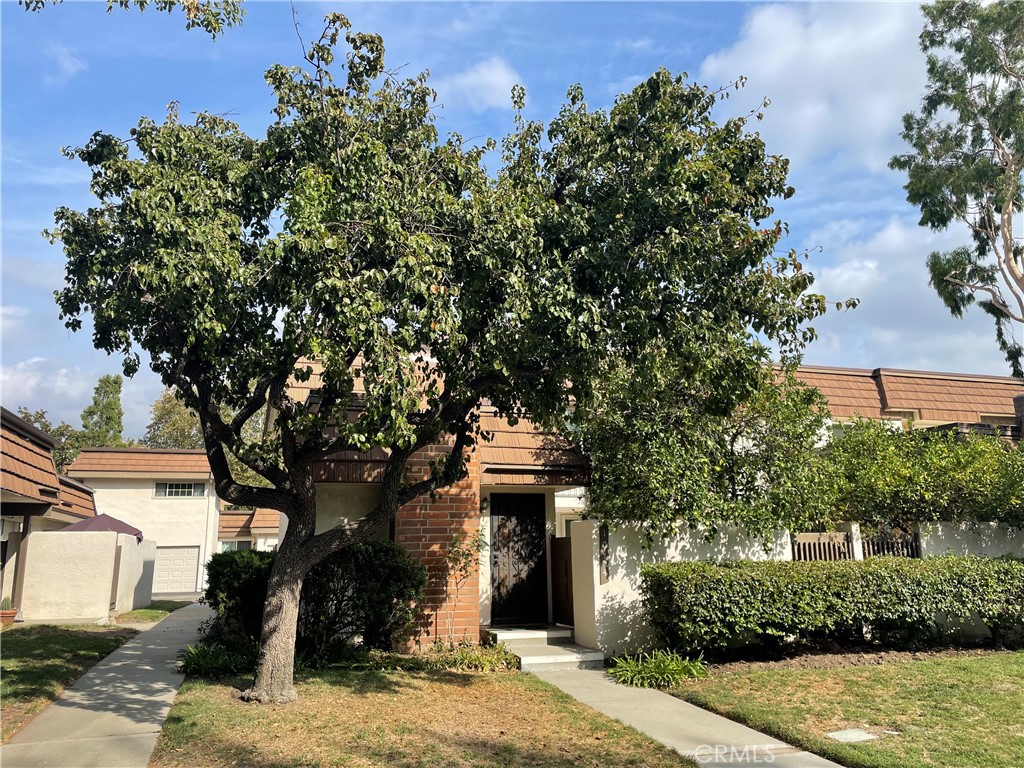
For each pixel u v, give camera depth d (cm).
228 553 1188
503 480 1227
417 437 844
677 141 777
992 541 1315
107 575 1675
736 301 861
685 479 1055
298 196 679
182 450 3042
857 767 609
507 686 905
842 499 1304
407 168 852
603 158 843
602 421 1129
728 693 856
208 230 715
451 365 798
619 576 1129
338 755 611
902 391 1891
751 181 850
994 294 2500
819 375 1858
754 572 1041
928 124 2544
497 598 1316
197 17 734
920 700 816
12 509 1609
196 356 840
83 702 778
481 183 884
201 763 589
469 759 614
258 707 751
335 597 1022
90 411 4497
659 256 755
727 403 884
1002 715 754
